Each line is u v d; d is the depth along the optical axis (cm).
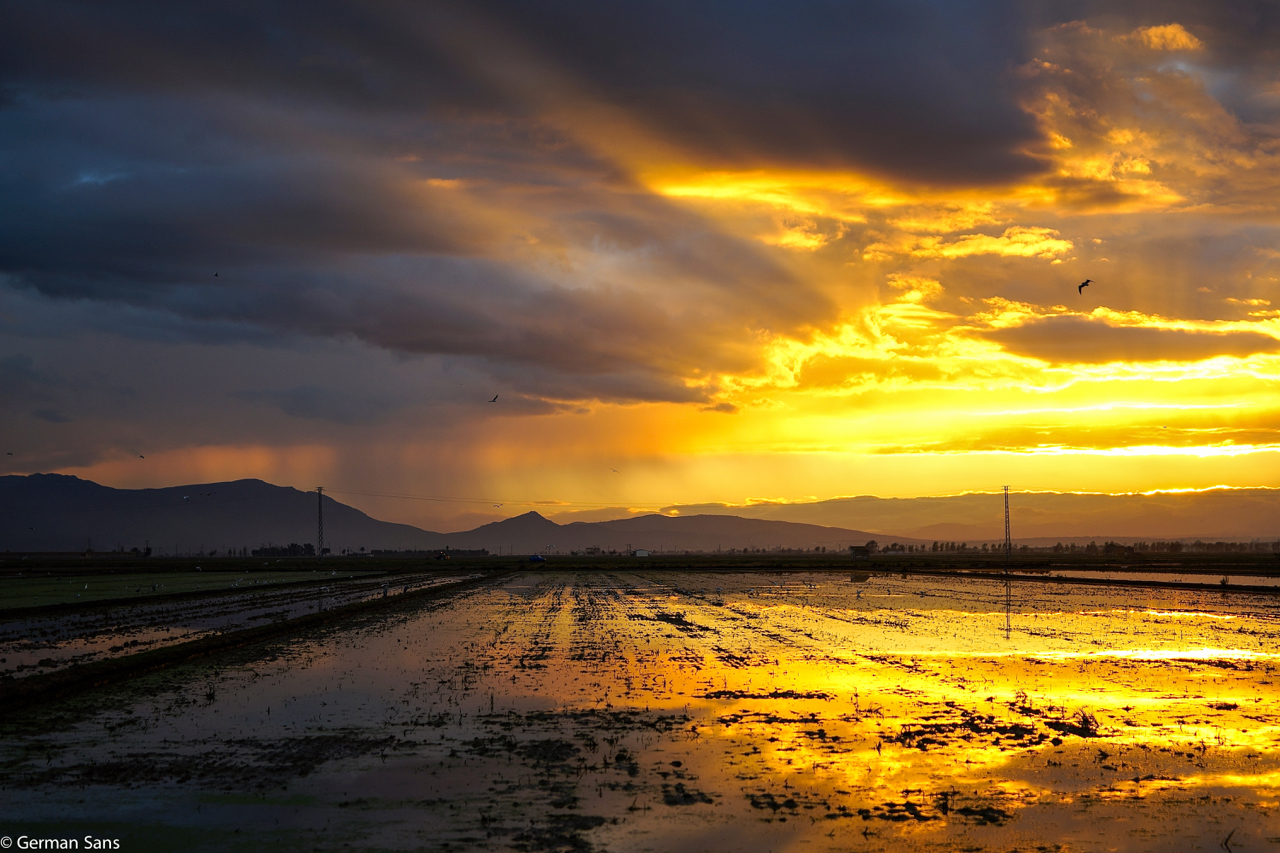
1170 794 1798
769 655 3816
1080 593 8512
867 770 1955
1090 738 2255
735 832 1567
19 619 5744
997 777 1908
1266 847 1514
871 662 3600
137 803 1734
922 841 1530
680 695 2841
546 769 1962
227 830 1584
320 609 6388
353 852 1476
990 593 8494
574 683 3070
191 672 3375
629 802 1730
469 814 1662
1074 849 1501
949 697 2820
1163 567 15638
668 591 8725
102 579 12169
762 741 2212
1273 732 2327
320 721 2453
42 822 1631
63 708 2664
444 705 2673
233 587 9712
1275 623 5409
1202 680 3175
